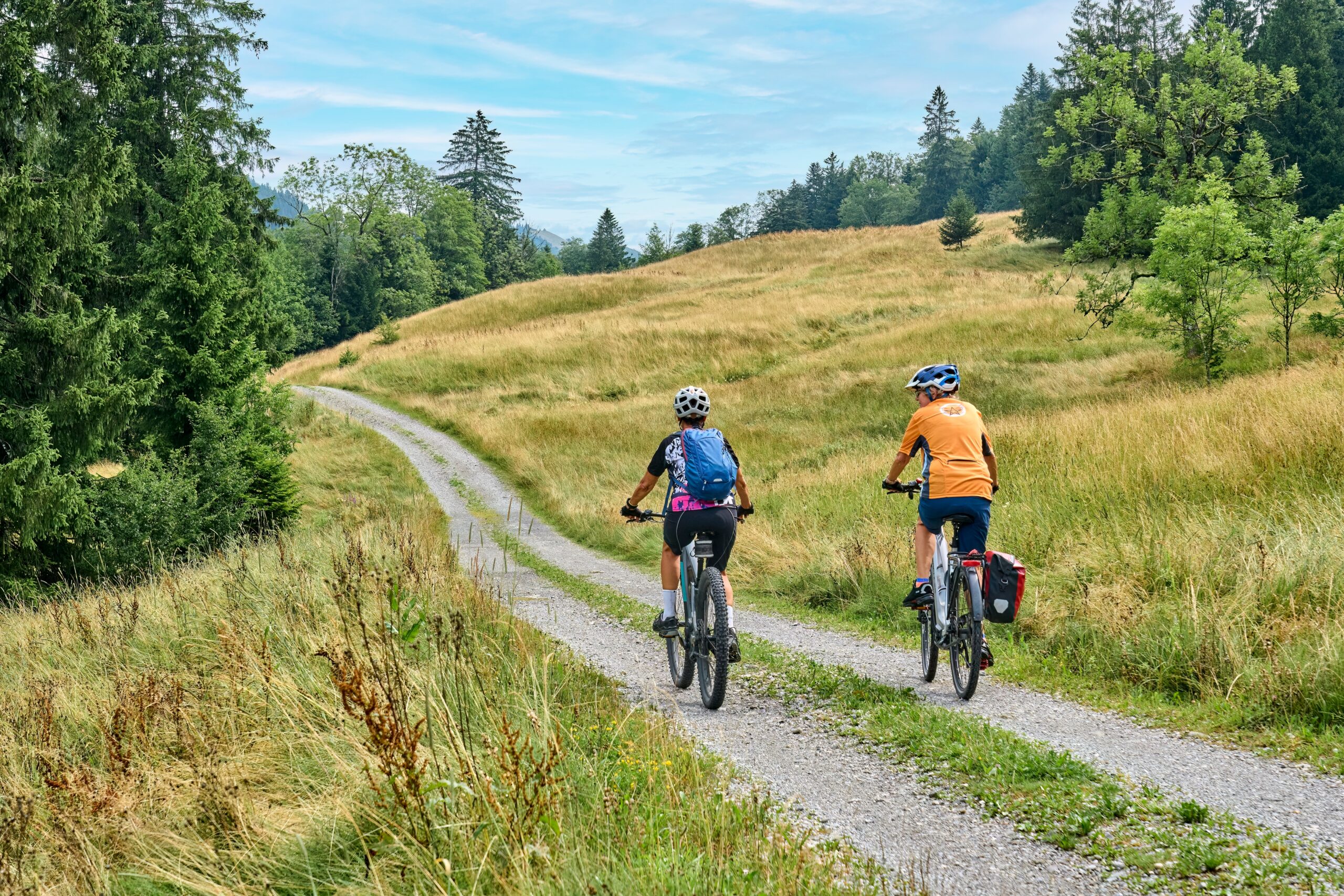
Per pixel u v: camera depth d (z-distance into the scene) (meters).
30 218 16.77
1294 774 3.83
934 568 5.68
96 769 4.41
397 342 52.00
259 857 3.35
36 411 16.23
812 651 7.20
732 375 35.09
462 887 2.99
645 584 12.09
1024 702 5.32
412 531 12.87
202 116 28.89
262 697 4.96
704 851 3.15
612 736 4.48
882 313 41.81
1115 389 23.34
